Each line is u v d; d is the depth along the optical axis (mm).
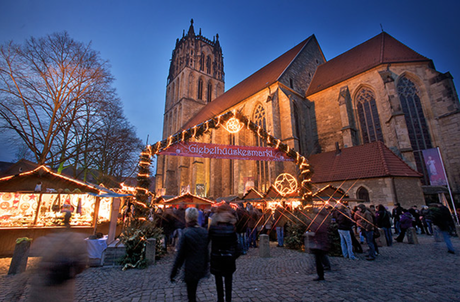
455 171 20281
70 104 20156
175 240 12352
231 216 4336
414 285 5418
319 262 5926
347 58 32562
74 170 23875
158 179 51531
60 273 2816
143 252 8008
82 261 3033
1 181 9734
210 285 5848
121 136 25969
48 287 2770
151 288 5570
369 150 21078
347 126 26078
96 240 8109
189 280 3521
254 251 10688
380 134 24812
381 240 11117
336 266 7379
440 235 11734
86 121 22078
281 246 11797
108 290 5434
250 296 4953
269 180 25609
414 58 24391
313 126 31438
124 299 4863
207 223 13766
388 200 17531
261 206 17781
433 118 22281
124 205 13906
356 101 27578
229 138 34938
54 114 18875
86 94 20297
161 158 52938
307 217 10133
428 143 22344
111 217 10070
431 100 22688
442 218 9109
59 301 2742
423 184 21516
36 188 10062
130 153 29422
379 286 5410
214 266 4059
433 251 9383
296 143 26875
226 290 4004
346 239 8617
